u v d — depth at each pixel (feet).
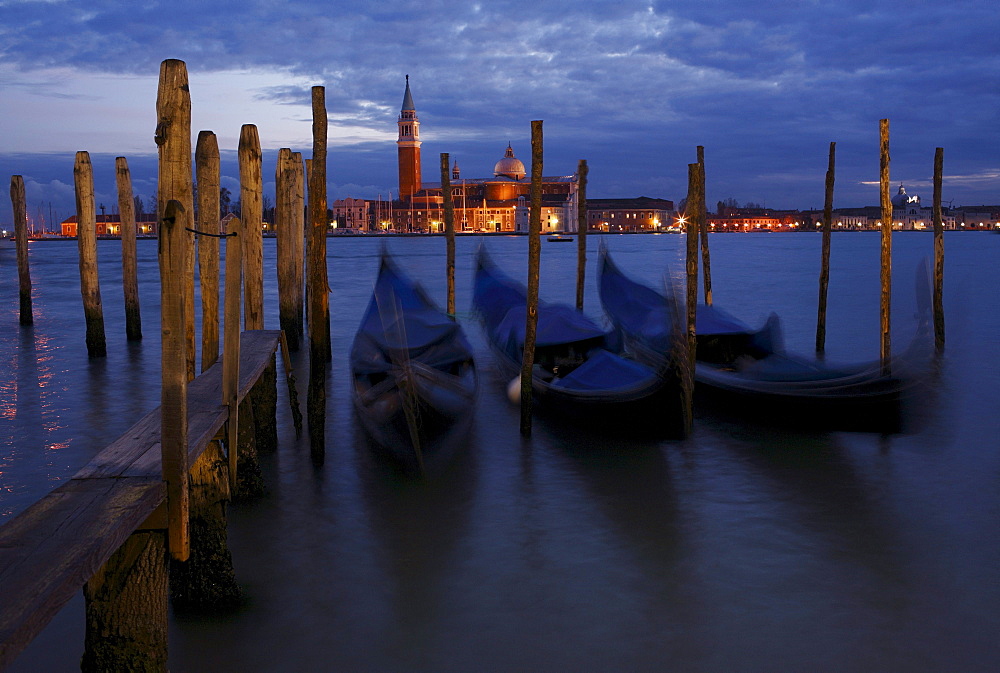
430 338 36.11
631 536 23.26
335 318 76.43
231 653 17.37
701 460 30.09
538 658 17.22
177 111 18.63
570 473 28.86
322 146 29.58
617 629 18.30
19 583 10.00
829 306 85.40
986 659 17.02
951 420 35.40
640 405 31.68
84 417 37.40
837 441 32.40
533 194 33.22
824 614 18.83
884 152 39.73
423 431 28.89
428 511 25.31
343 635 18.10
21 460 30.48
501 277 59.31
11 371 48.98
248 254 35.76
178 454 13.71
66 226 582.76
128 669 13.34
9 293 107.04
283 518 24.73
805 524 23.98
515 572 21.07
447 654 17.39
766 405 34.35
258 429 31.19
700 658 17.16
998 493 26.45
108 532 11.51
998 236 510.99
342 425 35.53
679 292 32.76
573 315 46.83
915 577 20.57
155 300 96.32
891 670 16.69
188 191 18.98
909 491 26.66
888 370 32.09
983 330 61.93
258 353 29.07
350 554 22.18
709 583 20.35
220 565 19.24
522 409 33.40
